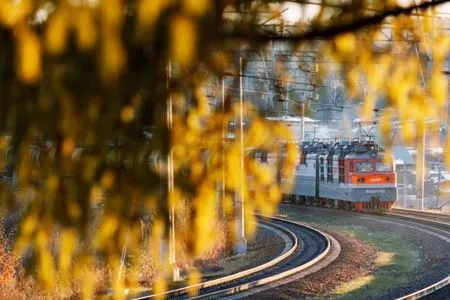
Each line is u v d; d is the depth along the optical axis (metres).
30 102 2.45
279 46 2.66
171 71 2.57
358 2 2.70
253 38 2.54
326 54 2.80
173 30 2.10
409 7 2.78
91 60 2.29
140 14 2.07
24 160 2.72
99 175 2.85
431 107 3.07
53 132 2.58
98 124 2.58
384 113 3.18
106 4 2.15
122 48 2.22
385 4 2.74
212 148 3.29
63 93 2.40
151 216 3.26
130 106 2.61
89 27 2.16
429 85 3.04
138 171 2.95
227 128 3.33
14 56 2.32
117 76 2.31
